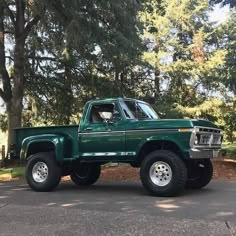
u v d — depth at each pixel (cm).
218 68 1864
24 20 2270
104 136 1194
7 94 2322
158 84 3359
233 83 1778
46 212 924
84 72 2406
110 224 803
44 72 2427
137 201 1041
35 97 2538
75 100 2484
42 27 2120
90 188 1302
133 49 2097
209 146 1152
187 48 3459
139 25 2195
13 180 1600
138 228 770
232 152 2278
